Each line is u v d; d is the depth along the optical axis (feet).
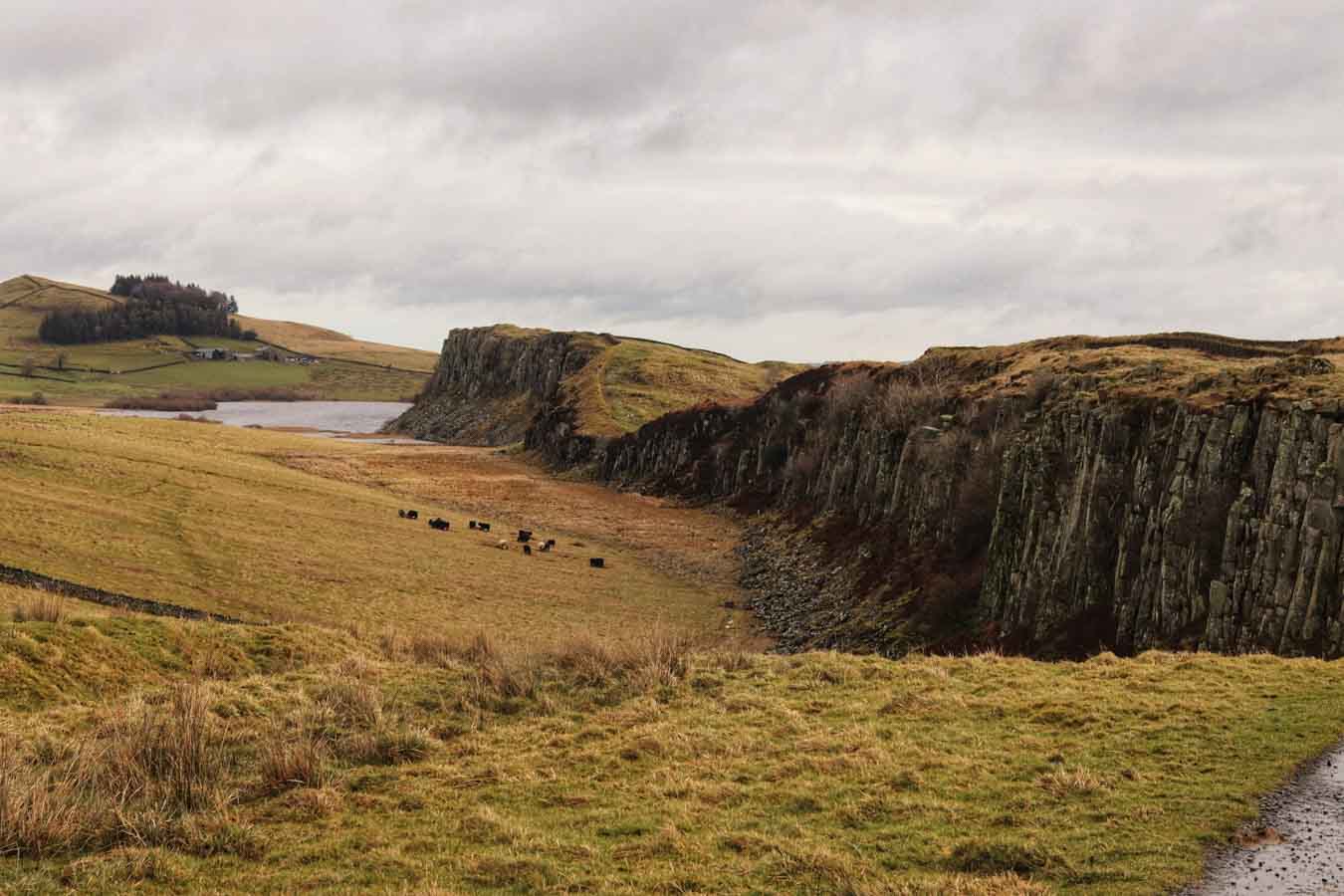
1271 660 88.53
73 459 352.69
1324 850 44.24
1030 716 72.18
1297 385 159.94
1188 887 41.19
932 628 231.50
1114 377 231.71
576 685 89.97
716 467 523.29
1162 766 58.34
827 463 408.05
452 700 83.61
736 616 273.54
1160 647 158.30
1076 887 42.34
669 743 69.15
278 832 52.80
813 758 63.93
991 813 52.44
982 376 376.27
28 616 106.01
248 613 207.00
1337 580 129.49
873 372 460.96
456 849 50.16
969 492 261.24
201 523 295.69
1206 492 159.94
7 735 66.13
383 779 63.05
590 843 50.72
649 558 364.58
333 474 508.12
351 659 96.37
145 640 103.30
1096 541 187.11
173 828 51.60
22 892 42.60
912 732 70.08
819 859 46.11
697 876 45.19
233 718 74.69
